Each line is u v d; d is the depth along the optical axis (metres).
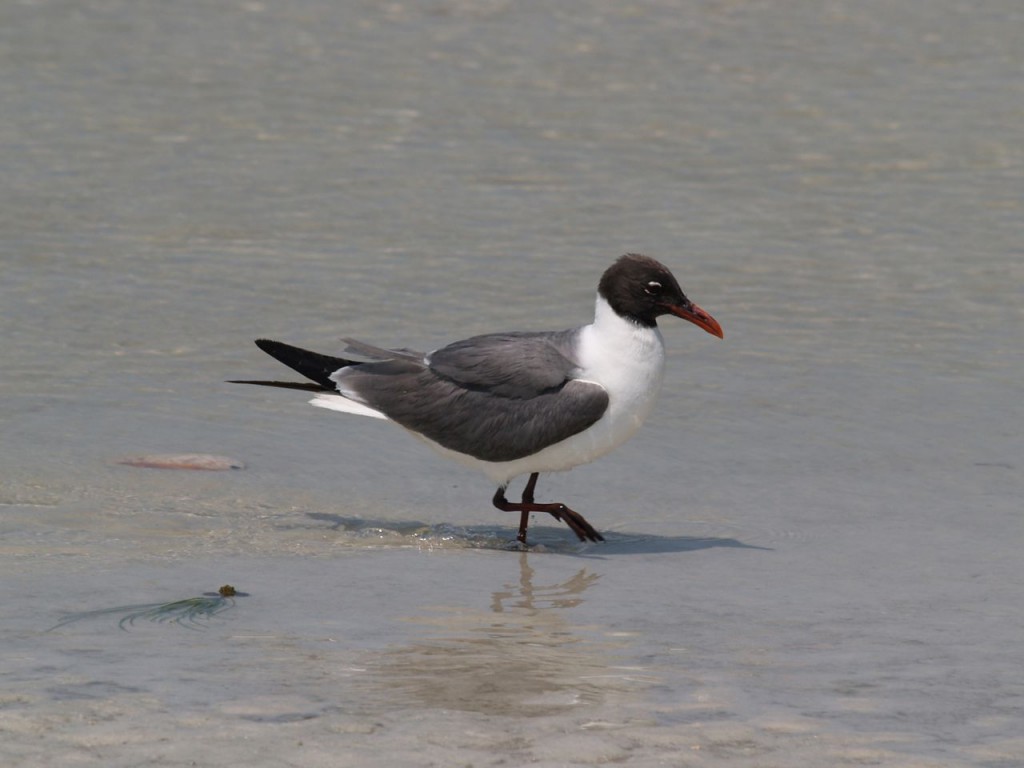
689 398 15.25
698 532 12.12
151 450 13.64
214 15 31.41
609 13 31.92
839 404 15.05
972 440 14.15
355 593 10.45
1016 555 11.41
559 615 10.09
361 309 17.48
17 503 12.20
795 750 7.77
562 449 11.93
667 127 25.11
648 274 11.74
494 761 7.56
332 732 7.88
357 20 31.17
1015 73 28.03
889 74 28.05
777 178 22.72
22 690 8.38
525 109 25.92
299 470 13.41
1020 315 17.52
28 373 15.41
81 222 20.30
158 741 7.71
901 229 20.58
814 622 9.96
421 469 13.66
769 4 32.59
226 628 9.60
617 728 8.03
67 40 29.33
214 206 21.12
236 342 16.50
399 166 23.02
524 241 20.02
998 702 8.50
